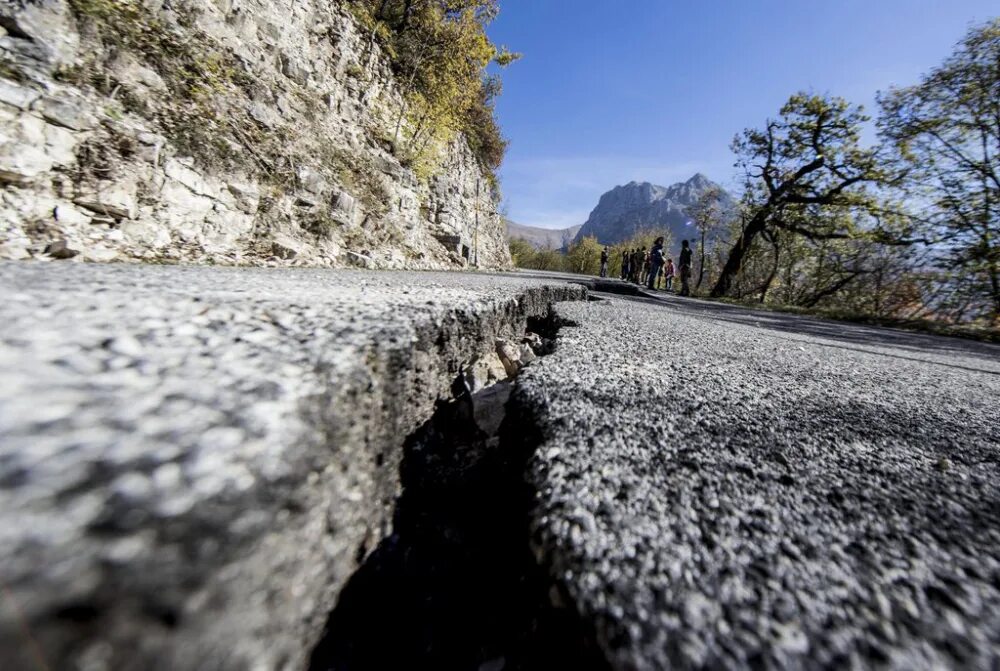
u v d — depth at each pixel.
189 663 0.42
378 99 8.04
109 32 3.58
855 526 0.73
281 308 1.26
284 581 0.58
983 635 0.52
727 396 1.37
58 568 0.38
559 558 0.63
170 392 0.65
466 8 9.97
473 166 14.03
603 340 2.14
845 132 13.83
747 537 0.68
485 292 2.80
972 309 10.98
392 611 0.82
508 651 0.68
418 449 1.31
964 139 10.89
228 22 5.12
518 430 1.13
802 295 18.28
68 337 0.77
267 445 0.59
